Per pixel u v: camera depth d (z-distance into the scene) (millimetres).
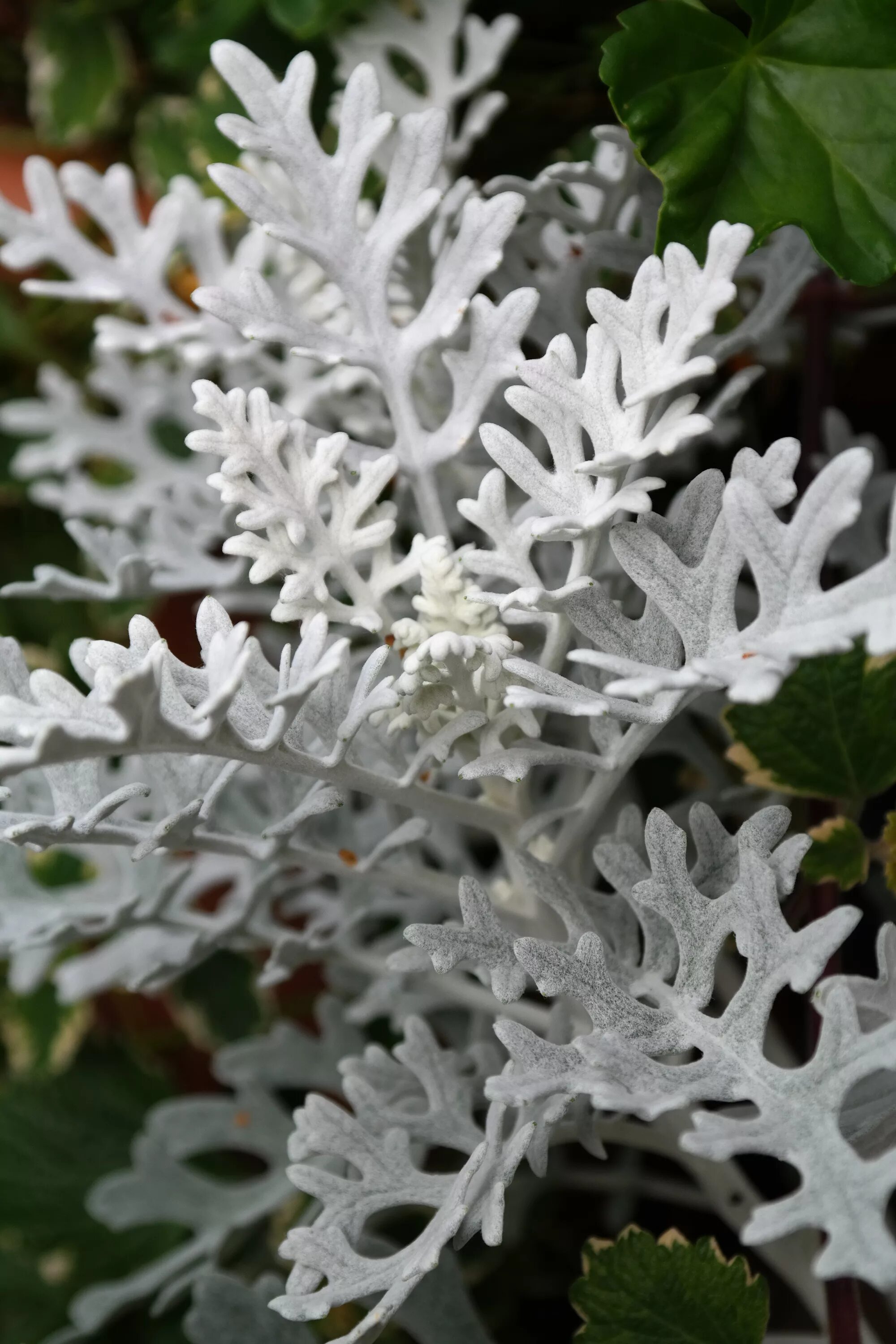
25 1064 674
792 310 542
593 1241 451
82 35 646
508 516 472
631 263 485
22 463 594
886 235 447
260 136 457
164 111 628
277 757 424
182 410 593
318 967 644
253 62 458
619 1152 603
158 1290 600
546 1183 572
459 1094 469
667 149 453
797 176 452
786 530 408
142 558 500
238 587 549
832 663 478
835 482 405
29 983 563
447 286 461
